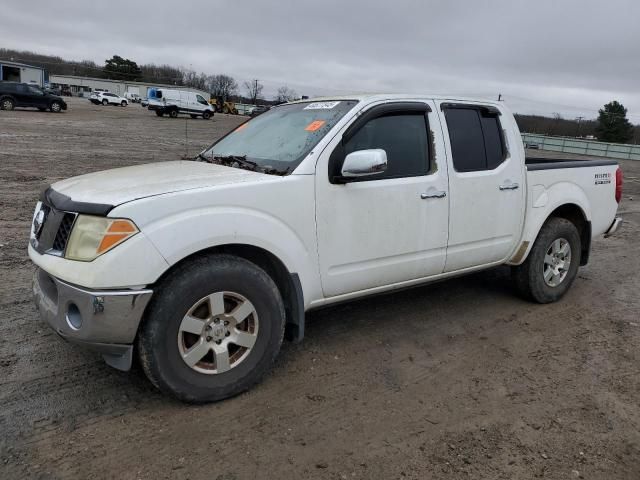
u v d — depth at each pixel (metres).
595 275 6.54
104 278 2.85
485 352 4.21
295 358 3.97
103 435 2.96
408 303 5.21
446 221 4.28
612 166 5.86
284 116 4.36
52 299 3.17
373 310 4.99
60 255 3.03
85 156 16.23
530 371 3.93
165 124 36.12
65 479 2.62
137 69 114.50
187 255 3.05
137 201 2.94
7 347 3.91
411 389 3.61
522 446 3.03
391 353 4.12
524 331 4.65
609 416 3.36
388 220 3.92
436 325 4.70
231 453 2.87
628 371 3.98
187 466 2.75
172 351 3.08
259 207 3.31
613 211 5.91
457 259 4.47
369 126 3.89
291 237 3.46
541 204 5.04
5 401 3.23
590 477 2.79
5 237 6.84
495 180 4.58
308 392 3.51
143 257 2.90
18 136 20.94
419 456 2.90
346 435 3.06
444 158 4.24
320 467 2.79
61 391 3.37
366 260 3.88
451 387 3.65
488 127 4.64
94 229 2.91
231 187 3.22
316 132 3.76
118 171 3.83
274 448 2.92
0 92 35.75
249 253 3.51
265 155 3.89
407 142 4.09
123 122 34.97
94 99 64.69
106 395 3.35
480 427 3.19
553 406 3.46
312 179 3.54
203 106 47.59
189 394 3.19
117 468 2.71
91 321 2.88
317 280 3.67
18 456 2.76
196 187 3.16
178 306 3.04
